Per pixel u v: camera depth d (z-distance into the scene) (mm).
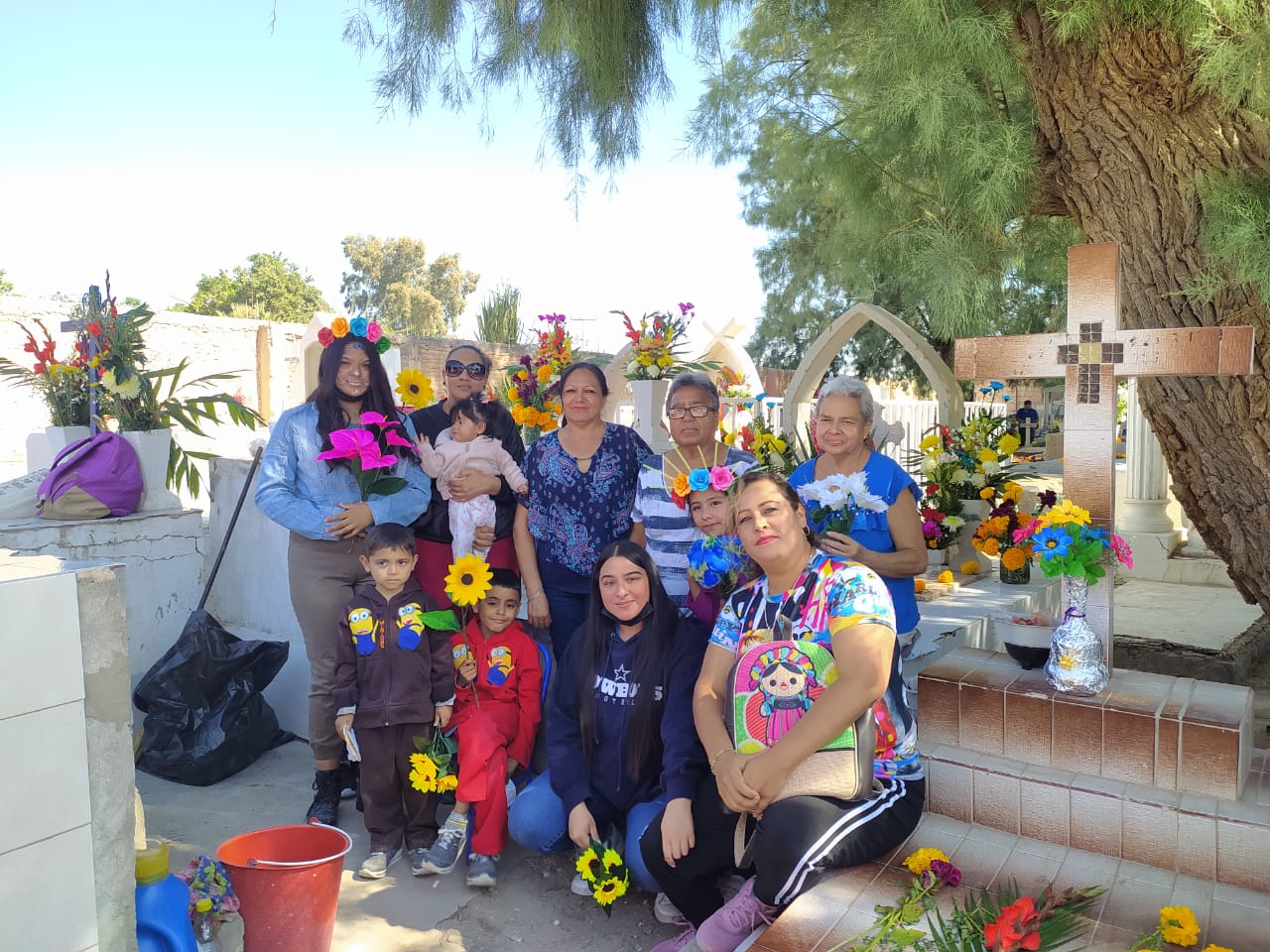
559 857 3643
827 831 2555
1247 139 3424
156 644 5207
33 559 2100
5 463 9031
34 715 1908
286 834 2879
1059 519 2986
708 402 3496
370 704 3480
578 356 6641
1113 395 3104
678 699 3135
